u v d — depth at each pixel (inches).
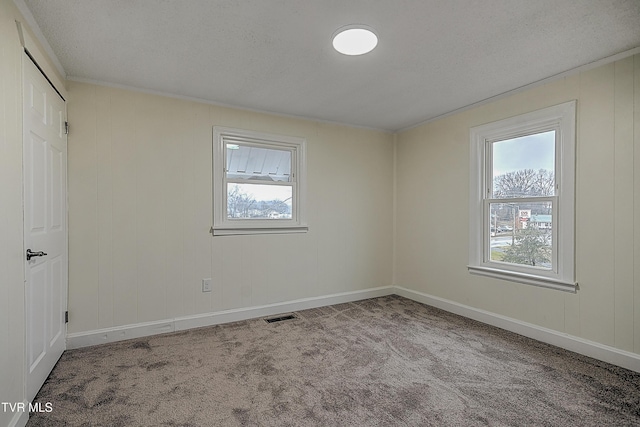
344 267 154.7
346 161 155.3
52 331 86.0
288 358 93.5
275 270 136.9
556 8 68.3
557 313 102.3
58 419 65.7
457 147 135.7
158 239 113.7
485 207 126.5
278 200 139.9
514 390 76.7
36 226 74.2
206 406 70.4
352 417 66.7
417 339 107.6
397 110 134.8
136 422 65.0
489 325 121.0
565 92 100.1
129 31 76.4
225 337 109.6
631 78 86.6
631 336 86.8
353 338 108.5
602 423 64.7
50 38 78.8
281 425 64.3
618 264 89.3
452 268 137.8
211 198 123.3
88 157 102.7
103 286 104.8
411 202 159.2
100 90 104.7
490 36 79.2
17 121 62.8
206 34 78.0
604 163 91.9
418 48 84.7
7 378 57.6
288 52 86.7
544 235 108.1
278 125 137.8
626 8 68.3
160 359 92.7
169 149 115.6
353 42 81.7
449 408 69.7
